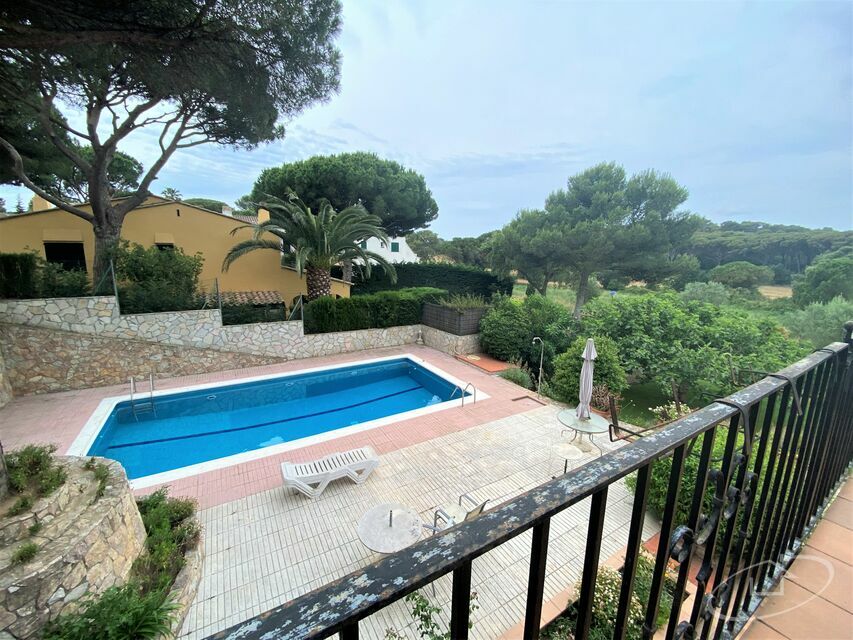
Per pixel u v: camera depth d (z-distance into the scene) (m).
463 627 0.64
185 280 10.78
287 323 12.26
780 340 9.69
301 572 4.39
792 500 1.69
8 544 2.93
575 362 9.65
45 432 7.37
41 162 10.91
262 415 9.45
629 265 15.98
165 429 8.54
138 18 4.59
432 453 7.11
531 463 6.81
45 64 5.60
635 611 3.55
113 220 10.56
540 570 0.73
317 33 6.22
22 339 8.92
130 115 9.14
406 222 20.25
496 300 14.51
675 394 6.36
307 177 16.62
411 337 15.05
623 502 5.65
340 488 5.97
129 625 2.84
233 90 6.14
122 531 3.59
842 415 2.09
